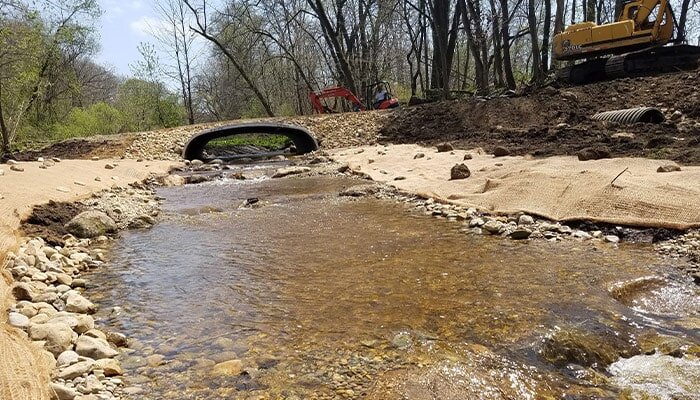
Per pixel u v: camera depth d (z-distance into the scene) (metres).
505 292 3.95
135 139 17.08
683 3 21.89
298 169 12.15
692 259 4.45
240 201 8.68
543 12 29.64
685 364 2.82
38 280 4.32
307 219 6.95
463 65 38.97
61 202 7.18
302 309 3.81
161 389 2.74
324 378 2.79
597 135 9.98
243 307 3.90
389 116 17.69
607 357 2.96
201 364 3.01
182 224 7.07
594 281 4.08
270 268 4.86
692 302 3.67
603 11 28.58
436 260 4.86
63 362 2.89
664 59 14.88
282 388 2.70
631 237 5.19
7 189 6.82
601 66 15.99
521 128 13.01
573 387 2.66
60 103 29.39
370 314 3.65
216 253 5.48
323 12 24.56
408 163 10.88
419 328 3.38
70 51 27.77
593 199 5.83
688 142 7.79
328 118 18.56
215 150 18.89
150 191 10.21
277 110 37.78
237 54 29.95
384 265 4.77
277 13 27.61
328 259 5.05
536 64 19.88
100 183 9.45
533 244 5.23
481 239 5.54
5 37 18.53
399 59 33.78
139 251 5.70
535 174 6.83
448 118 15.69
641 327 3.29
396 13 30.41
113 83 46.03
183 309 3.91
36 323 3.36
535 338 3.16
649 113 10.37
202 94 35.66
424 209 7.16
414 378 2.74
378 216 6.89
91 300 4.18
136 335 3.46
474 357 2.97
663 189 5.50
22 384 2.47
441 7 22.16
